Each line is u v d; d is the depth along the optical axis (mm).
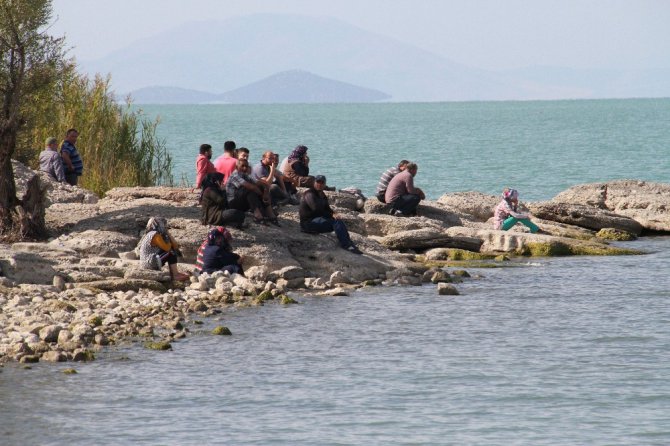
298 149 88000
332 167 193125
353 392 39250
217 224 68750
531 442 33375
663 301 58969
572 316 54438
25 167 85375
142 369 42188
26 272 58188
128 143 100000
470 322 52812
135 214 71688
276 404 37500
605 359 44500
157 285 59125
